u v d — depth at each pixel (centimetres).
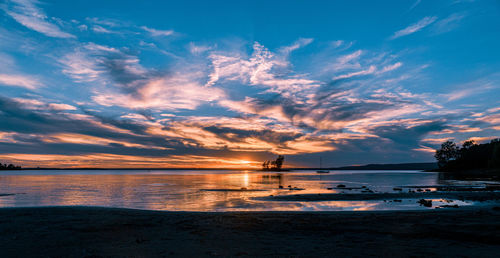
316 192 3625
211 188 4419
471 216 1392
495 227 1096
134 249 820
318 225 1205
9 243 887
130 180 7794
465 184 5375
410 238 962
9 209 1666
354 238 967
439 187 4553
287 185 5338
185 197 2989
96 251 797
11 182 6650
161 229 1117
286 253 779
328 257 740
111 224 1210
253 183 6144
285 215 1476
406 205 2211
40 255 762
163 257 741
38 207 1764
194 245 868
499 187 4431
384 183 5947
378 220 1323
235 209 2061
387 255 759
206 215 1473
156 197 3022
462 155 16162
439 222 1238
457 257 739
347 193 3266
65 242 903
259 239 953
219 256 750
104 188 4512
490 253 775
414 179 7969
